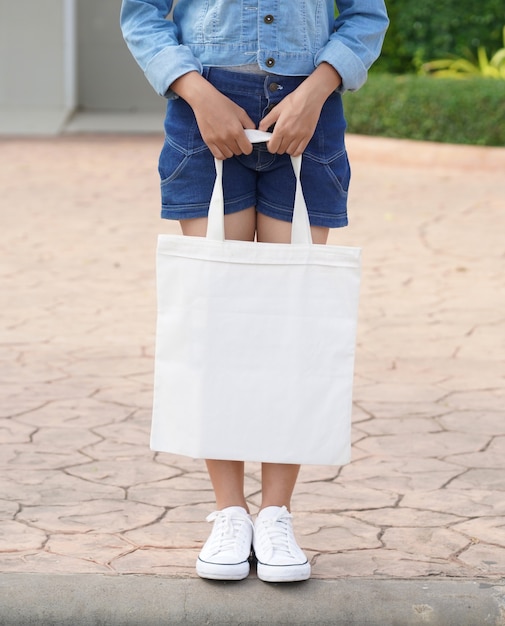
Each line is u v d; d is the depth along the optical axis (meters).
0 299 6.00
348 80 2.58
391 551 2.97
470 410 4.24
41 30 15.53
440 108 11.21
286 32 2.56
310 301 2.56
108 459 3.69
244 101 2.59
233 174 2.62
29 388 4.46
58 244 7.51
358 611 2.63
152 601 2.65
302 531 3.11
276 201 2.65
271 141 2.51
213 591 2.67
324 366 2.58
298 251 2.54
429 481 3.52
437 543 3.04
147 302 5.97
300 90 2.52
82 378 4.61
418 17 13.05
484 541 3.05
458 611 2.63
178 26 2.72
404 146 11.08
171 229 8.09
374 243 7.54
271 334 2.57
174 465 3.65
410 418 4.14
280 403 2.60
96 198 9.41
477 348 5.11
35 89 15.75
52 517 3.19
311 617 2.62
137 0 2.67
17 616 2.64
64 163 11.48
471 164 10.78
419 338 5.27
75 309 5.80
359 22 2.67
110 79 16.20
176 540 3.04
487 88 11.08
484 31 13.11
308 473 3.59
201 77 2.54
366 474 3.58
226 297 2.56
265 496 2.78
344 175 2.69
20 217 8.49
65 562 2.88
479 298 6.06
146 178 10.58
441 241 7.61
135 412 4.19
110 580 2.73
